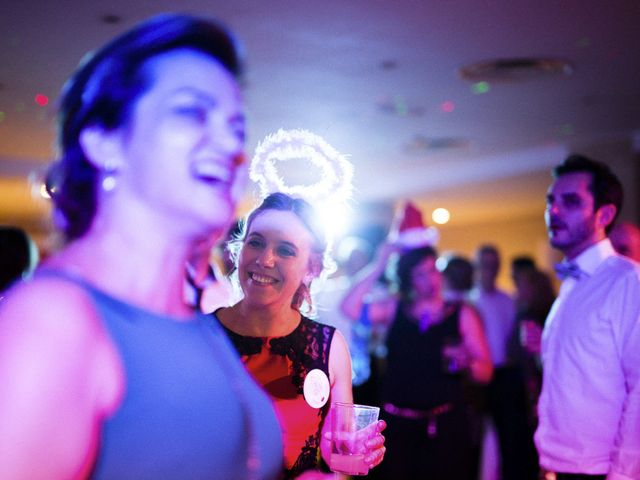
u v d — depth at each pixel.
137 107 0.80
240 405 0.86
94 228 0.81
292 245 1.93
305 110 6.71
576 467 2.55
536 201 11.25
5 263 3.07
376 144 8.34
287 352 1.91
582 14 4.36
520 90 6.05
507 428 5.42
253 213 1.98
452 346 3.94
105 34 4.66
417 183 10.54
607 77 5.66
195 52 0.84
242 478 0.85
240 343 1.91
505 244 12.85
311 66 5.38
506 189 10.23
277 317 1.92
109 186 0.80
